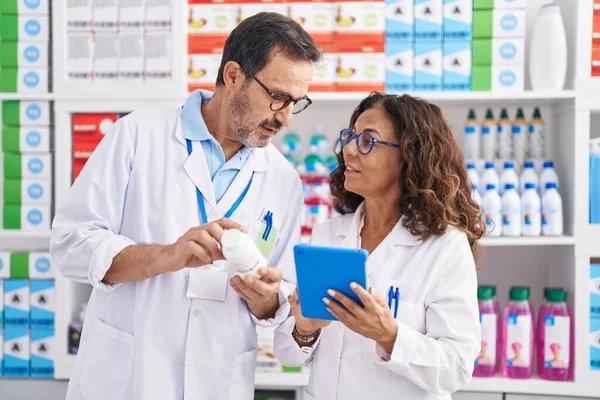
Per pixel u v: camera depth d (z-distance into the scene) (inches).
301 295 51.7
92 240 56.4
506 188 92.7
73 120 94.3
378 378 57.9
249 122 57.5
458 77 92.3
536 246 104.8
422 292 58.8
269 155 66.3
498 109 105.0
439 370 54.8
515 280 105.4
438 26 91.9
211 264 59.8
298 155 101.4
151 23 91.8
